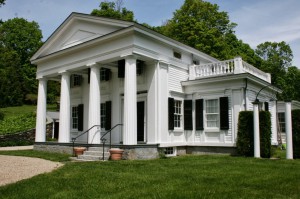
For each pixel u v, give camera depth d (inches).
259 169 413.7
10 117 1472.7
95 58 663.1
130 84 585.6
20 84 2118.6
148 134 634.8
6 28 2399.1
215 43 1391.5
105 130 754.2
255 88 686.5
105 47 642.2
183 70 720.3
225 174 374.0
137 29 587.5
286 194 269.3
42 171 418.3
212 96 673.6
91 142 639.8
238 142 605.0
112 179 346.9
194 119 696.4
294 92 1841.8
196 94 699.4
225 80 645.3
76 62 713.0
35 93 2332.7
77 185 317.7
